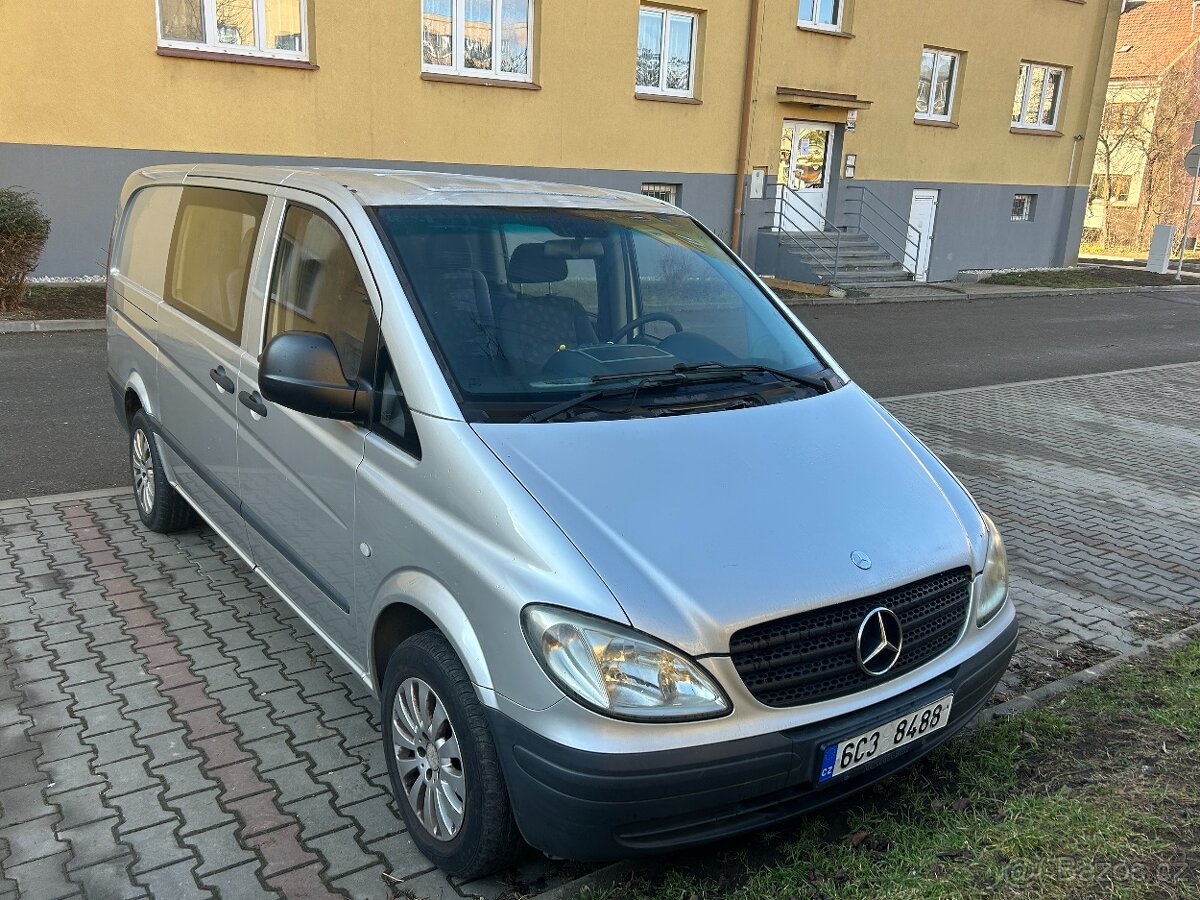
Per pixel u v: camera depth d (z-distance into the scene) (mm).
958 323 15906
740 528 2668
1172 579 5402
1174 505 6766
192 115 12516
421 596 2711
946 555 2877
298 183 3686
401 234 3244
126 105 12062
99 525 5391
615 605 2387
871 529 2834
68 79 11648
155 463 4969
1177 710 3773
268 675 3904
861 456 3189
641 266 3787
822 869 2803
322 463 3217
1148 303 20328
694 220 4328
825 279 18391
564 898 2699
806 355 3854
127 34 11875
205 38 12570
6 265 10594
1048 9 22672
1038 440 8500
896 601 2727
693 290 3885
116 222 5570
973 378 11430
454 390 2873
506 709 2441
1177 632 4613
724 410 3199
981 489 6961
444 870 2781
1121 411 9867
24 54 11336
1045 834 2916
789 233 18922
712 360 3572
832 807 3150
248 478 3789
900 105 20609
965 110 21906
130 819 3012
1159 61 36875
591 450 2803
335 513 3168
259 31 12906
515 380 3006
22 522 5383
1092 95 24453
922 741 2801
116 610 4402
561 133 15820
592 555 2471
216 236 4195
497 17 14898
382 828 3021
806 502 2848
